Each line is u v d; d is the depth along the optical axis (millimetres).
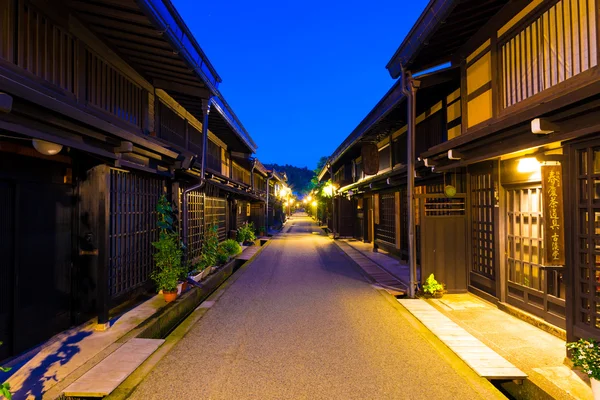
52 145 4086
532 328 5613
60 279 5262
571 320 4297
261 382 3979
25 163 4562
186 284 7871
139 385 3887
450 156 6352
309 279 9875
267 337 5375
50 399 3439
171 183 8422
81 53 5590
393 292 8211
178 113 10258
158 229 7820
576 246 4273
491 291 7016
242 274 10664
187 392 3754
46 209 4977
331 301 7457
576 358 3539
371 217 19969
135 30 5781
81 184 5605
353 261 13211
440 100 9312
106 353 4543
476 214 7688
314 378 4078
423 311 6582
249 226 19891
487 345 4965
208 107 8820
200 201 10977
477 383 3936
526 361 4434
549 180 4660
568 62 4734
